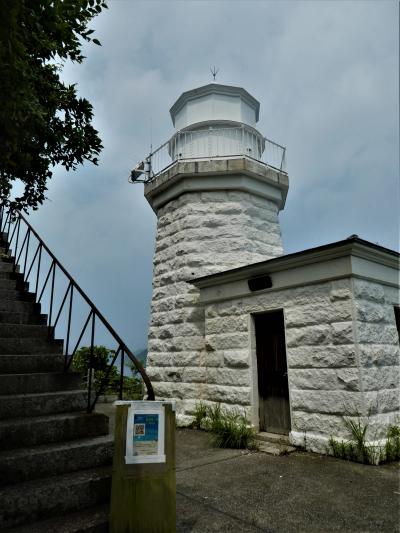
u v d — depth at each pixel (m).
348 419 5.07
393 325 5.84
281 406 6.20
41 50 3.57
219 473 4.51
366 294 5.50
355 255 5.38
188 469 4.69
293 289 6.12
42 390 3.96
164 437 2.89
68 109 4.54
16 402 3.56
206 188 8.55
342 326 5.33
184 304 8.12
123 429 2.82
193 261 8.22
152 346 8.73
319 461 4.91
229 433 5.91
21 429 3.27
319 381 5.47
